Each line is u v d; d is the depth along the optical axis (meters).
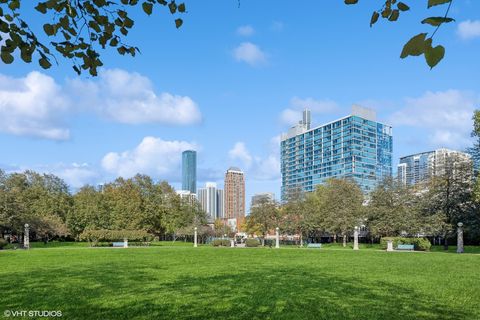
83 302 11.44
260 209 74.19
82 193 76.56
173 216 79.19
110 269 20.84
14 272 19.23
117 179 79.88
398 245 50.12
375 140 142.25
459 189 51.94
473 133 46.28
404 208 56.56
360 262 26.38
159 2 5.16
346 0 3.96
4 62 4.80
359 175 135.25
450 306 11.11
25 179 73.44
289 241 83.31
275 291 13.45
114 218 71.81
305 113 168.25
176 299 11.94
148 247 55.03
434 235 55.56
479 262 26.81
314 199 75.44
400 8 3.83
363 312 10.24
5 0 4.66
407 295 12.84
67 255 33.22
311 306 10.97
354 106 139.00
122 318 9.58
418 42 3.09
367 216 61.06
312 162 154.12
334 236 76.19
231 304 11.20
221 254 35.66
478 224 49.69
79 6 4.96
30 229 61.66
